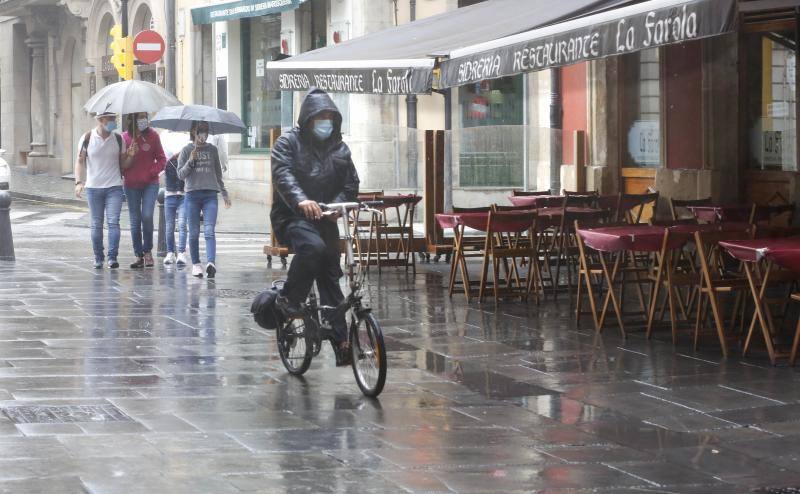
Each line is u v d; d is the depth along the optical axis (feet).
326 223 39.45
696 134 78.38
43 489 26.84
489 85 110.32
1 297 60.90
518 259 79.77
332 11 124.36
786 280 44.14
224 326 52.06
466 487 27.71
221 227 112.37
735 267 61.26
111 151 75.10
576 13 50.78
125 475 28.14
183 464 29.30
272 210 40.14
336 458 30.17
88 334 49.47
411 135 100.22
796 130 71.31
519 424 34.19
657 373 41.45
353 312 38.47
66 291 63.72
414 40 63.62
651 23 42.57
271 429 33.24
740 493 27.61
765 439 32.48
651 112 82.79
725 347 43.98
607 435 32.94
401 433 32.99
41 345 46.62
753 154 75.05
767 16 73.00
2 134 240.53
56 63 215.31
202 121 70.95
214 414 35.01
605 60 84.84
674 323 46.47
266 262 81.66
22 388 38.29
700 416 35.12
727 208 58.70
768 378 40.37
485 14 65.21
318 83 68.13
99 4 188.14
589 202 66.08
